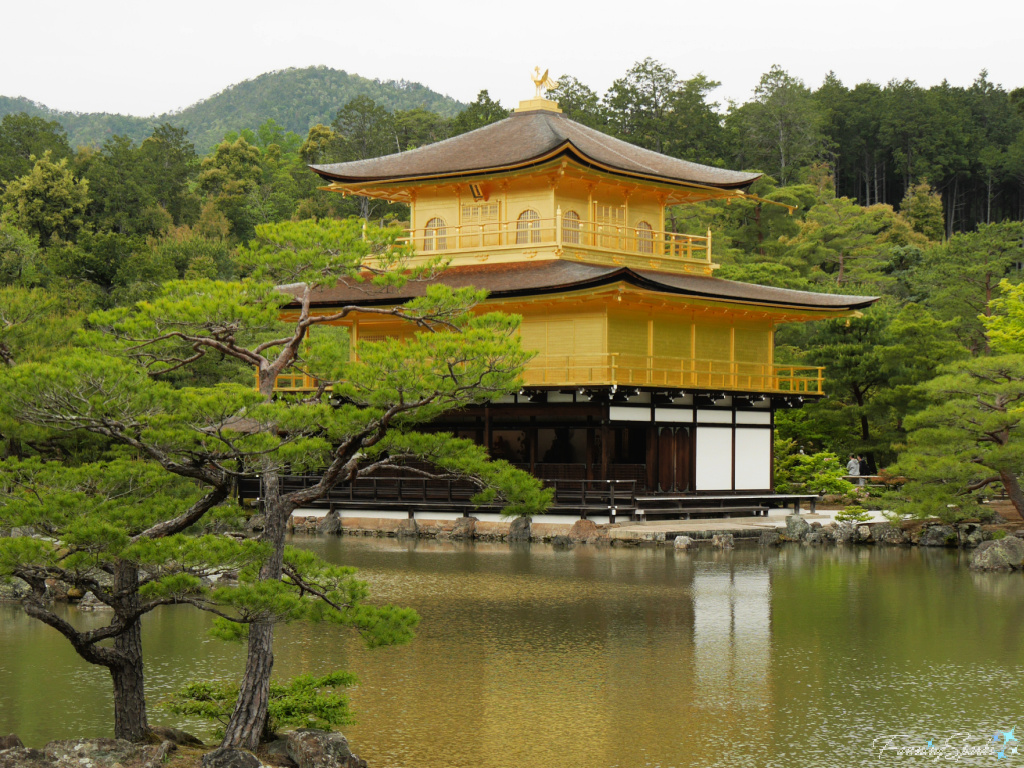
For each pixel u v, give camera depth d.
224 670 26.73
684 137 140.00
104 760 18.17
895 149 163.12
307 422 18.83
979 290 88.69
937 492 47.69
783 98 149.12
